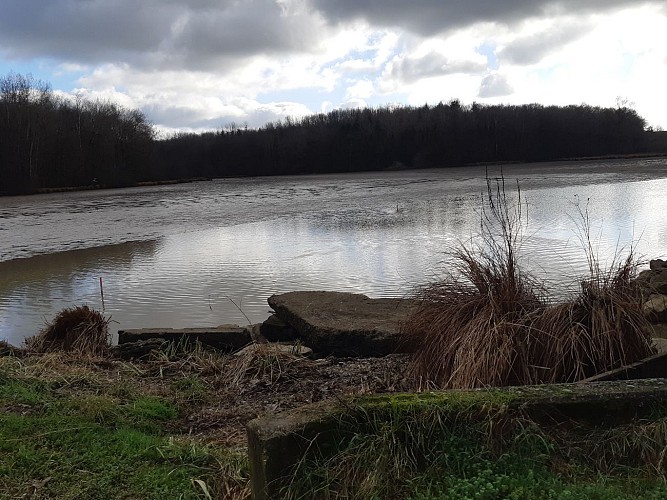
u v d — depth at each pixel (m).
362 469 2.97
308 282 10.98
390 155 111.00
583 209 20.88
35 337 6.94
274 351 5.81
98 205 38.12
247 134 123.56
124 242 17.81
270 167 115.00
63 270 13.33
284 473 2.92
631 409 3.24
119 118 86.00
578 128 106.44
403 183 51.22
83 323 6.80
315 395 4.89
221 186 66.00
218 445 4.00
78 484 3.43
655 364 4.21
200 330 6.89
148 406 4.60
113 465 3.63
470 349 4.24
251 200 36.66
